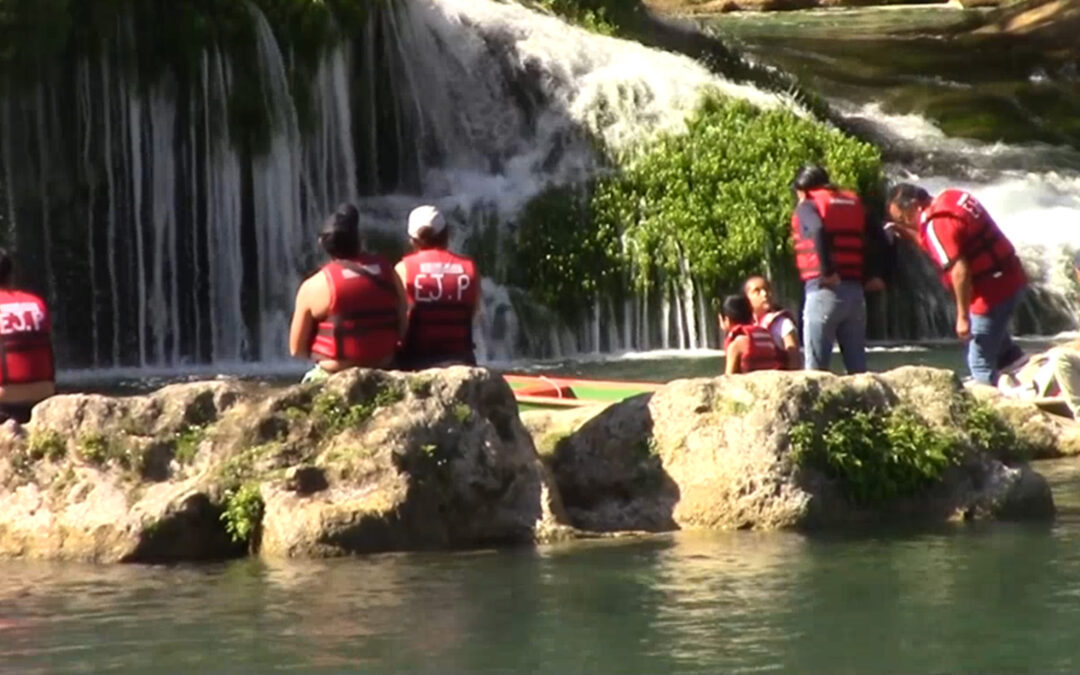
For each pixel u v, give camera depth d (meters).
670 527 29.08
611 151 62.00
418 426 27.97
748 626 23.30
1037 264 63.75
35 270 52.75
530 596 24.89
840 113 75.50
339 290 29.52
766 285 36.62
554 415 31.41
